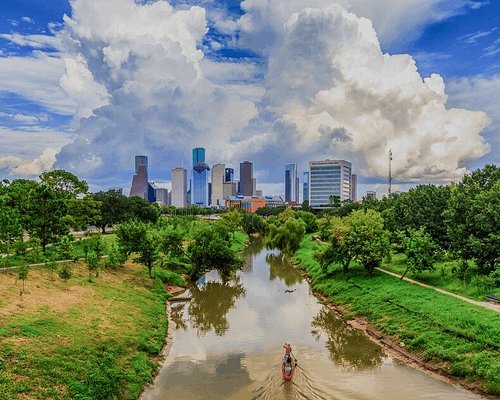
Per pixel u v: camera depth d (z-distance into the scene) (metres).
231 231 127.00
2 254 57.97
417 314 44.28
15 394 25.14
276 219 156.12
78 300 45.12
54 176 82.00
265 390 31.86
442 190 75.06
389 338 42.97
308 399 30.27
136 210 123.75
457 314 40.88
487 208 52.00
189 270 78.62
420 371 35.59
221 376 34.59
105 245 71.19
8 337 31.08
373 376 34.69
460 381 32.81
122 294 53.19
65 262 62.06
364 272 66.25
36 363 28.83
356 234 63.75
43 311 38.34
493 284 47.09
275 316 53.88
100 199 112.19
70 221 66.06
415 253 55.44
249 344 42.81
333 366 37.00
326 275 71.12
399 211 84.06
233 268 72.25
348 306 54.94
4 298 39.06
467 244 54.50
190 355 39.59
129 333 40.12
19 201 63.34
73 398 26.89
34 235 60.06
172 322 50.62
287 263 101.50
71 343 33.44
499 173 70.25
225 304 60.19
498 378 30.62
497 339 34.50
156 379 33.97
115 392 29.41
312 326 49.34
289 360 35.06
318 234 120.50
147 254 65.06
